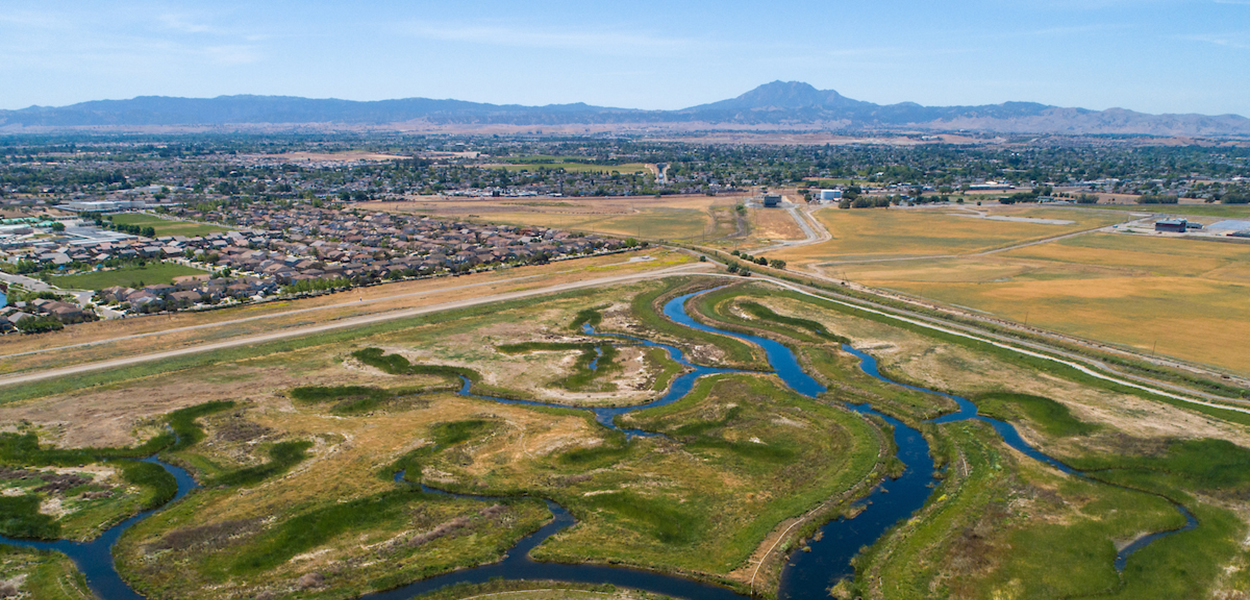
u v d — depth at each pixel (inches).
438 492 3095.5
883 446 3523.6
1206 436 3535.9
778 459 3405.5
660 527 2827.3
